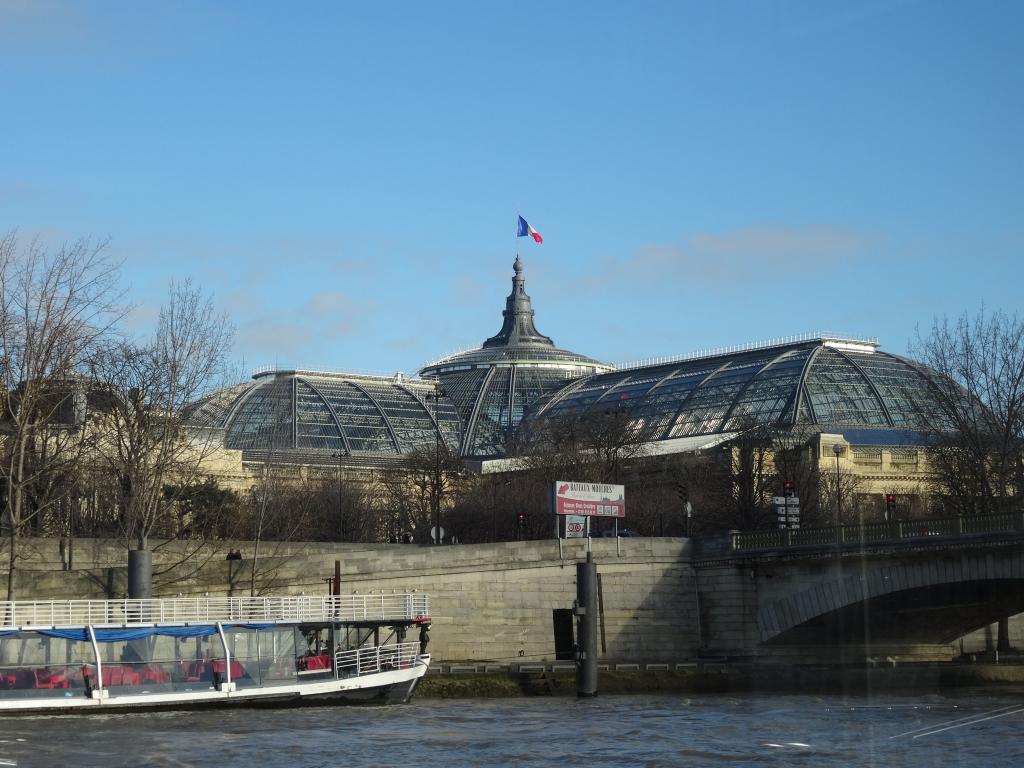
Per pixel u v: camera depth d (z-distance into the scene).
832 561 102.81
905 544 98.69
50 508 111.00
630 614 106.81
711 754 68.56
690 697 93.00
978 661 112.69
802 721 79.25
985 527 95.06
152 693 79.31
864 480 194.88
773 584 106.19
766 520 154.75
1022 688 99.69
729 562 107.19
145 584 87.81
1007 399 126.88
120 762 64.50
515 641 102.88
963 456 127.25
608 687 96.31
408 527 166.00
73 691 77.75
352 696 85.06
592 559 97.12
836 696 93.69
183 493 121.56
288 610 86.44
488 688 92.38
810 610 104.12
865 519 160.00
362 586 98.94
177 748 67.88
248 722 76.31
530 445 197.75
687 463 182.00
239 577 95.88
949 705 87.19
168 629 80.38
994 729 76.31
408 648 88.44
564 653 104.44
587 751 69.19
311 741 70.69
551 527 157.62
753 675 100.94
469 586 102.00
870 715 81.69
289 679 83.38
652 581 107.88
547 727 76.44
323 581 98.19
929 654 113.44
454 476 187.75
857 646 109.12
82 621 79.88
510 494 166.75
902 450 199.38
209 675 81.06
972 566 96.12
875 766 65.81
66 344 99.69
